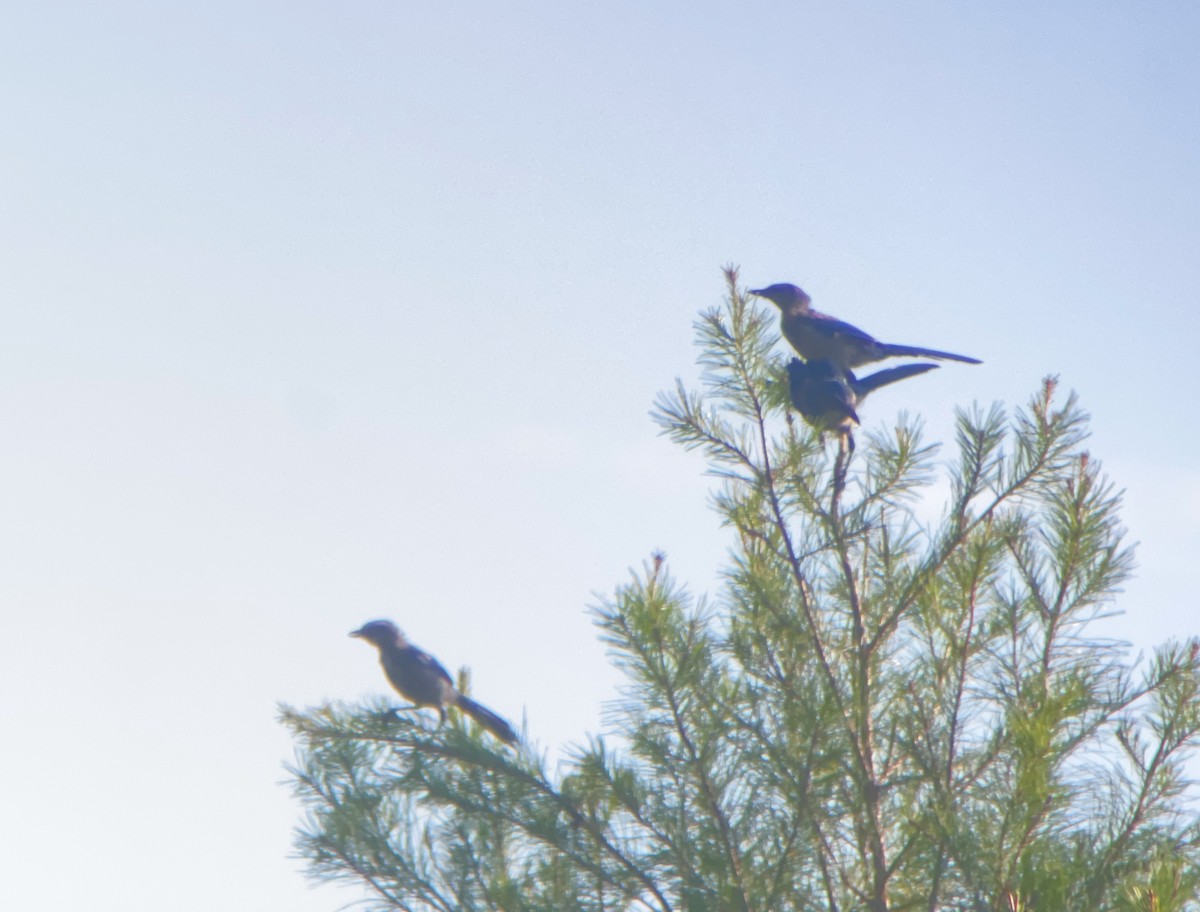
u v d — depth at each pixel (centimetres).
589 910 1098
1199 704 1047
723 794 1088
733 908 1045
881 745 1121
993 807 988
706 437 1214
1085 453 1123
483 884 1139
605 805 1116
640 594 1112
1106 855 987
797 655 1135
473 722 1238
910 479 1208
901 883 1062
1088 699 1023
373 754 1200
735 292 1250
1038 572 1098
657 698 1098
